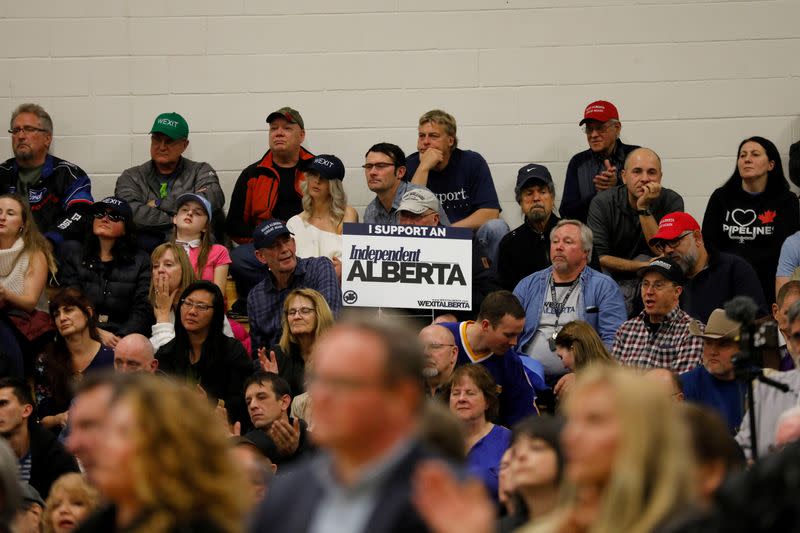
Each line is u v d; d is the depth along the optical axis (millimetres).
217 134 26641
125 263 22641
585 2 26453
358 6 26656
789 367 18031
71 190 25312
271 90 26672
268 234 21484
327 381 7652
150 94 26750
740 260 21344
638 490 7816
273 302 21688
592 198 24406
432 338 18312
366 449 7738
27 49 26781
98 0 26859
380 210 23812
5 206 21609
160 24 26750
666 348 19625
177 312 19938
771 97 26219
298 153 25281
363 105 26578
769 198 23891
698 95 26234
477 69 26500
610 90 26359
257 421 17078
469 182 24953
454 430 10008
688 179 26234
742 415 15711
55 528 14117
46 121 25438
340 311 21719
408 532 7535
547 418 11508
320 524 7766
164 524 8250
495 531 11594
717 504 7730
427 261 20750
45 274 21828
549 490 11188
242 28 26750
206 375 19844
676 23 26359
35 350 21219
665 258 19891
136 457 8359
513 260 23594
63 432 18562
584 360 18484
